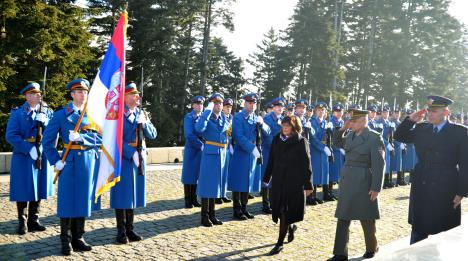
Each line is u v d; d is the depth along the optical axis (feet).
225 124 24.64
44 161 21.20
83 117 18.51
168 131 92.32
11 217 22.98
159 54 90.07
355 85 144.05
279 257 18.49
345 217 17.49
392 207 31.04
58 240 19.53
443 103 16.49
